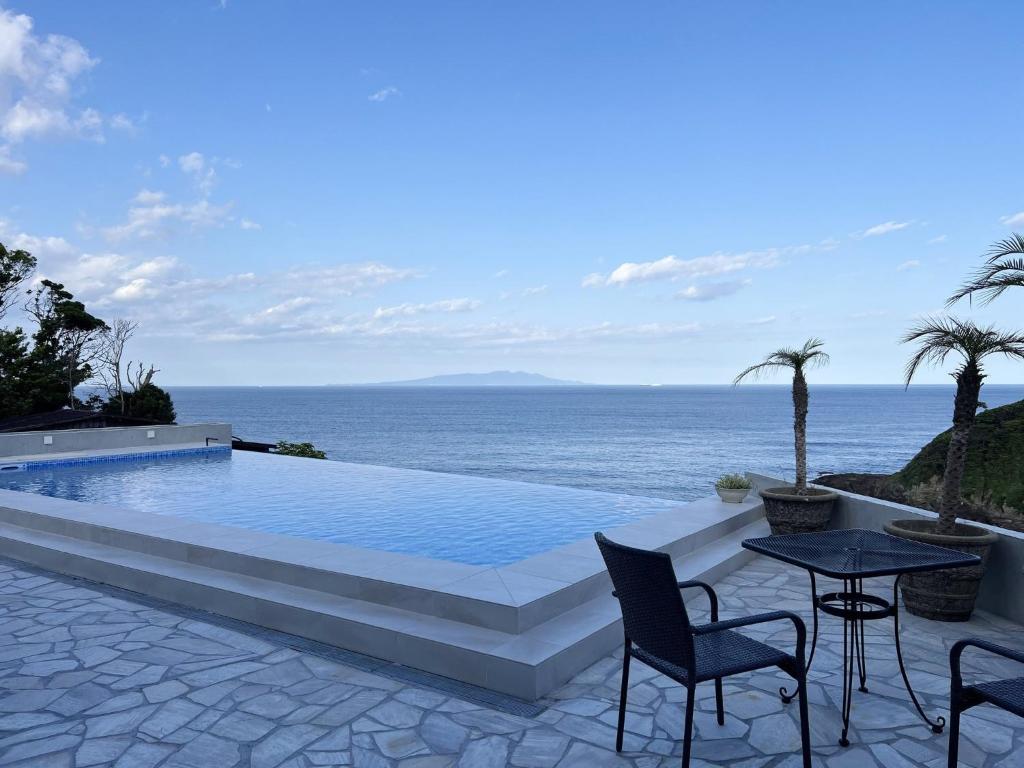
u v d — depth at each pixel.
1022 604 5.06
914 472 10.41
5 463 14.70
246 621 5.05
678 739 3.27
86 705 3.60
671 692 3.83
